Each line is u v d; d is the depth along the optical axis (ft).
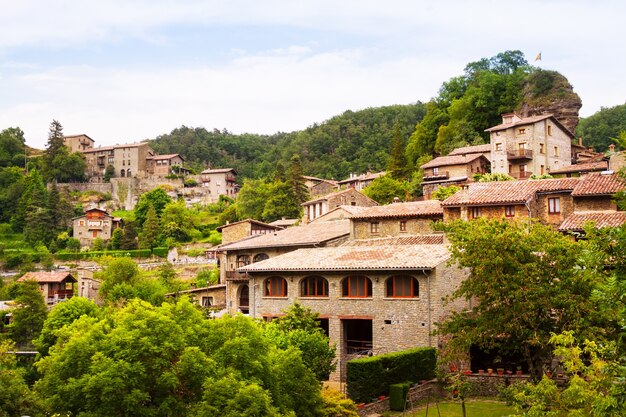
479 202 180.34
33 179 574.15
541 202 180.86
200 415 81.92
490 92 406.62
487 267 108.27
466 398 128.88
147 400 88.33
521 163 312.29
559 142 324.39
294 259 170.40
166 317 94.94
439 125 451.53
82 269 330.75
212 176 622.95
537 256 108.37
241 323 100.12
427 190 338.34
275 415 84.58
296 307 139.95
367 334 164.35
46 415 86.58
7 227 529.45
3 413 81.41
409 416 115.24
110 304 231.50
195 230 491.72
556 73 391.04
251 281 173.27
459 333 114.21
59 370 90.99
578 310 100.17
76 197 600.39
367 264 150.30
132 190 603.26
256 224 284.82
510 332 106.52
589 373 64.80
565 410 69.87
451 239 117.19
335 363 131.64
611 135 442.91
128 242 467.11
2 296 317.63
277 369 99.09
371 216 203.31
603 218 149.48
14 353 164.66
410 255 150.82
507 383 127.13
